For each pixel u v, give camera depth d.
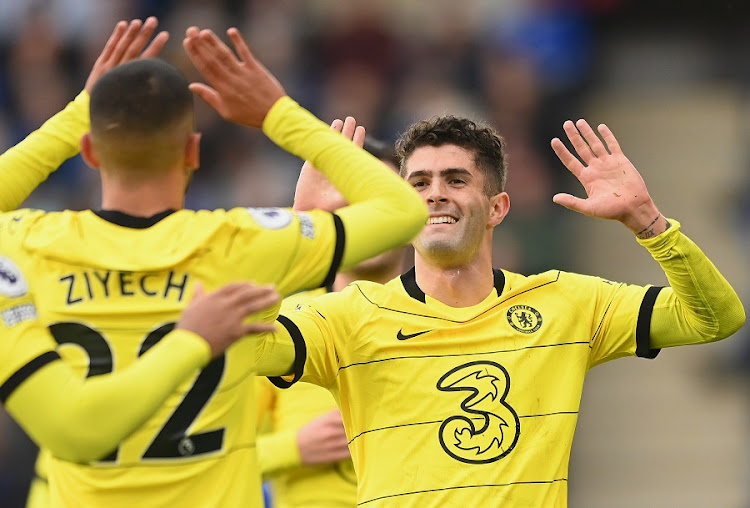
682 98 50.88
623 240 46.38
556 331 16.12
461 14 46.88
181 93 12.60
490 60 45.94
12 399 11.52
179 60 44.44
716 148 50.19
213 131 42.09
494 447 15.45
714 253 47.31
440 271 16.38
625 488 42.84
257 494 12.91
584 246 44.81
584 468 43.62
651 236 15.71
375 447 15.68
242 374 12.84
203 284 12.41
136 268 12.32
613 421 44.53
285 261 12.66
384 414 15.73
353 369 15.95
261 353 14.80
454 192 16.34
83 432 11.20
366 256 13.00
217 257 12.49
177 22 45.50
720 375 45.03
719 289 15.94
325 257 12.82
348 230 12.88
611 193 15.64
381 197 13.08
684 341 16.33
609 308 16.44
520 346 15.96
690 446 43.66
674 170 49.69
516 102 45.03
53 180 40.56
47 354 11.70
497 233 41.91
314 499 21.30
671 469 43.16
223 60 13.07
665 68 51.06
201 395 12.47
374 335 16.00
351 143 13.38
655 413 44.47
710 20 51.12
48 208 40.25
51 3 45.75
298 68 45.34
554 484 15.55
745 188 48.84
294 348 15.34
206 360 11.41
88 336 12.23
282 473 21.14
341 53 45.78
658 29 51.06
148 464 12.27
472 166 16.44
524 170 43.50
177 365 11.23
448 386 15.69
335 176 13.24
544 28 47.44
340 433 21.09
